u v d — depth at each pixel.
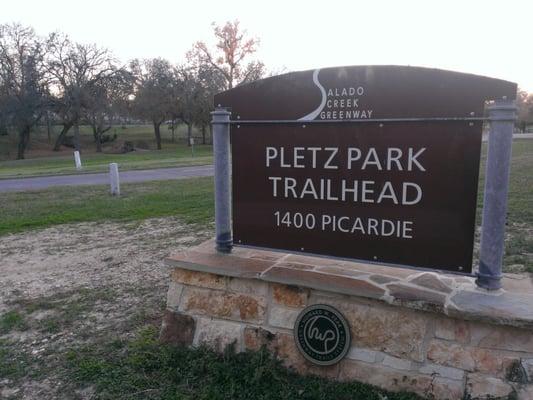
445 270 2.83
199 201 10.04
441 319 2.65
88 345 3.53
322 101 3.05
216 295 3.27
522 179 11.49
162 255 5.96
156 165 23.38
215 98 3.41
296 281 2.96
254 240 3.41
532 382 2.47
